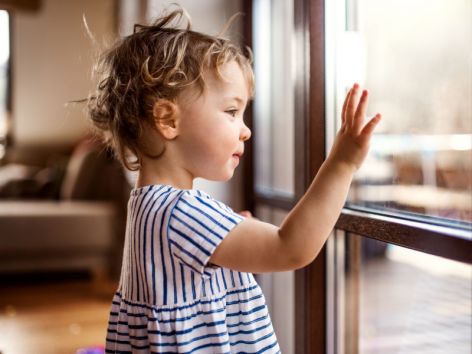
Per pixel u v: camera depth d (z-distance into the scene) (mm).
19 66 4336
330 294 1117
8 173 3643
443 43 1228
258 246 677
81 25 4309
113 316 853
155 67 774
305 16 1088
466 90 1188
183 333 723
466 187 1163
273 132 1617
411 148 1228
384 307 2174
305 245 664
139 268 745
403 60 1241
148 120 782
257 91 1659
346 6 1099
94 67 975
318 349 1099
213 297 743
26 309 2473
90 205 3199
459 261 667
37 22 4324
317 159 1051
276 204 1472
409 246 779
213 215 705
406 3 1221
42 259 2959
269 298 1638
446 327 1934
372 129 677
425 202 1120
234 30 1706
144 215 743
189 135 766
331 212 674
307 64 1075
